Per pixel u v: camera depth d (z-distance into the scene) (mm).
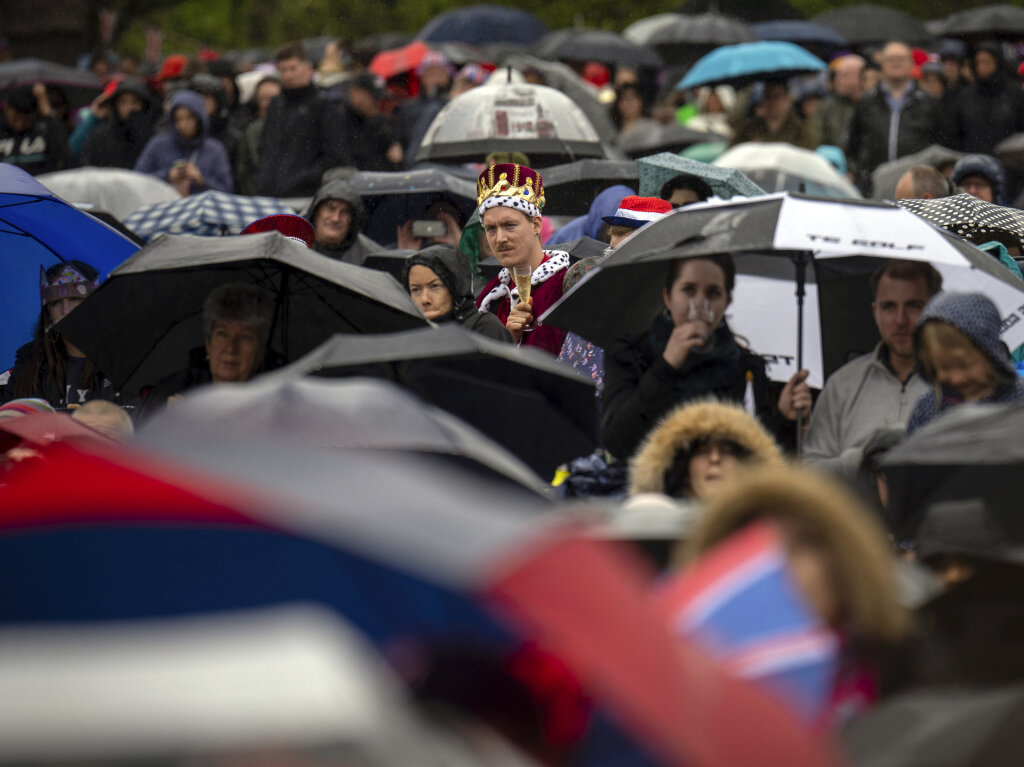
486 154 32812
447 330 14727
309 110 40938
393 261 26859
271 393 10398
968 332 13906
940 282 16781
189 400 10250
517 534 4254
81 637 3473
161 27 106812
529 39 70125
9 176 21672
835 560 7922
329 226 27750
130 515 5336
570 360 19828
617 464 16453
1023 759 7117
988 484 11406
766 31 64875
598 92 61094
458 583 4125
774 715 4719
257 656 3424
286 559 5582
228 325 17078
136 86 47375
